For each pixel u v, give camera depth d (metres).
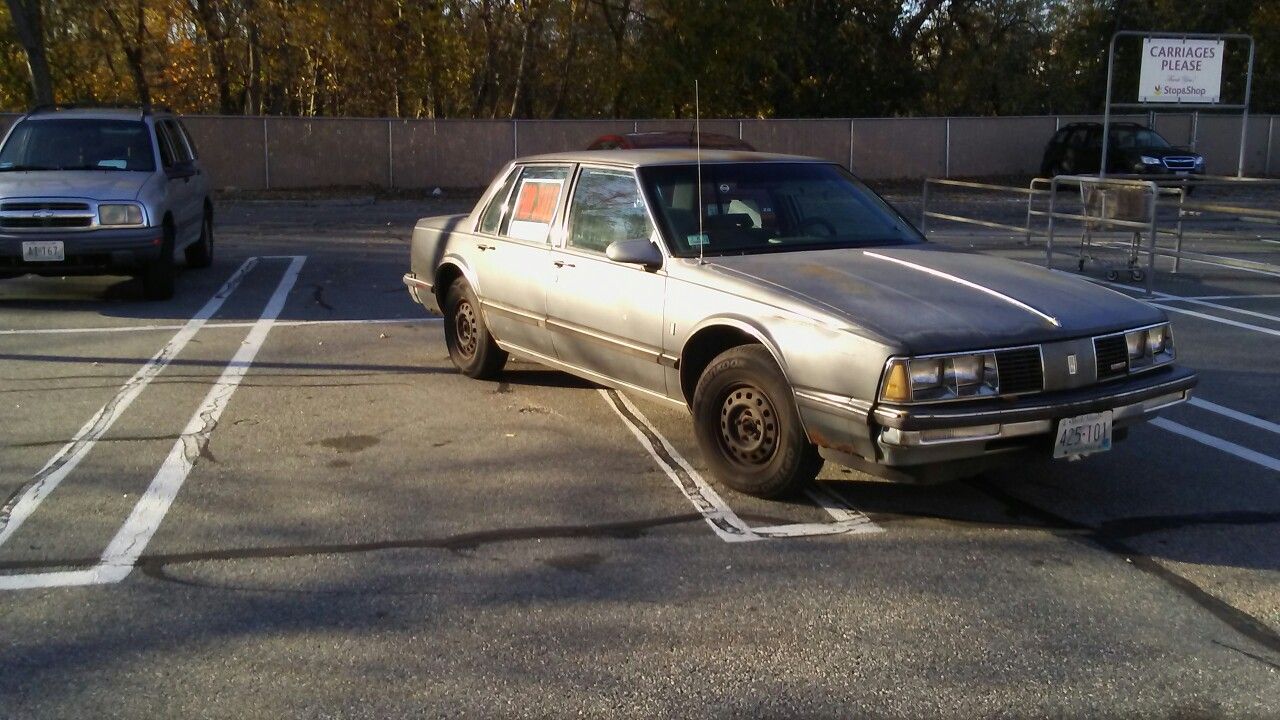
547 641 4.52
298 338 10.30
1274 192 28.97
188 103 34.06
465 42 31.31
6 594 4.95
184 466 6.70
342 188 28.00
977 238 18.77
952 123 32.62
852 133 31.86
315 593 4.97
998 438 5.33
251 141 27.34
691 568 5.24
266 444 7.14
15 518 5.85
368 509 6.00
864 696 4.11
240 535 5.64
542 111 33.75
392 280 13.84
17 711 4.00
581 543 5.54
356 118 27.89
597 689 4.15
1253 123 34.81
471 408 7.99
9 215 11.08
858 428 5.36
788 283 5.94
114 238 11.27
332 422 7.64
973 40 39.34
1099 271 14.77
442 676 4.24
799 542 5.55
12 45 30.11
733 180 7.05
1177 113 34.00
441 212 23.56
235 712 3.99
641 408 7.98
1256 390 8.57
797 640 4.53
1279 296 13.01
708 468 6.60
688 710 4.01
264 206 24.50
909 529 5.73
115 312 11.50
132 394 8.32
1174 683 4.22
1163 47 22.61
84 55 31.67
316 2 29.70
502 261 7.96
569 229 7.38
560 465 6.72
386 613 4.77
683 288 6.32
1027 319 5.57
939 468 5.45
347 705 4.04
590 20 32.94
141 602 4.88
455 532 5.68
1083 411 5.47
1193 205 12.96
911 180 32.59
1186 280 14.23
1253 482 6.46
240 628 4.64
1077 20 41.38
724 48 32.34
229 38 30.94
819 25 35.75
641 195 6.82
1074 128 31.25
